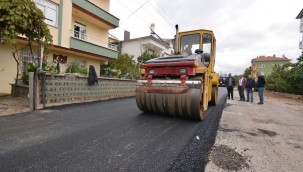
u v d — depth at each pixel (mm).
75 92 8352
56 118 5297
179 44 8031
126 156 2943
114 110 6883
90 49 15203
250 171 2611
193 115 5367
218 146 3525
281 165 2824
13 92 9039
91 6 15664
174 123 5184
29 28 6176
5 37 5910
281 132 4695
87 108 7105
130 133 4129
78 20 16328
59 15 12867
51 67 8242
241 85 12156
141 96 5945
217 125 5145
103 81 10203
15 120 4918
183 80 5391
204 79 5770
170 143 3602
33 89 6297
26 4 5785
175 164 2740
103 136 3859
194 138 3951
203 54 7016
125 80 12211
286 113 7637
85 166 2574
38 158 2777
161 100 5590
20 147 3162
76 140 3576
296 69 16844
